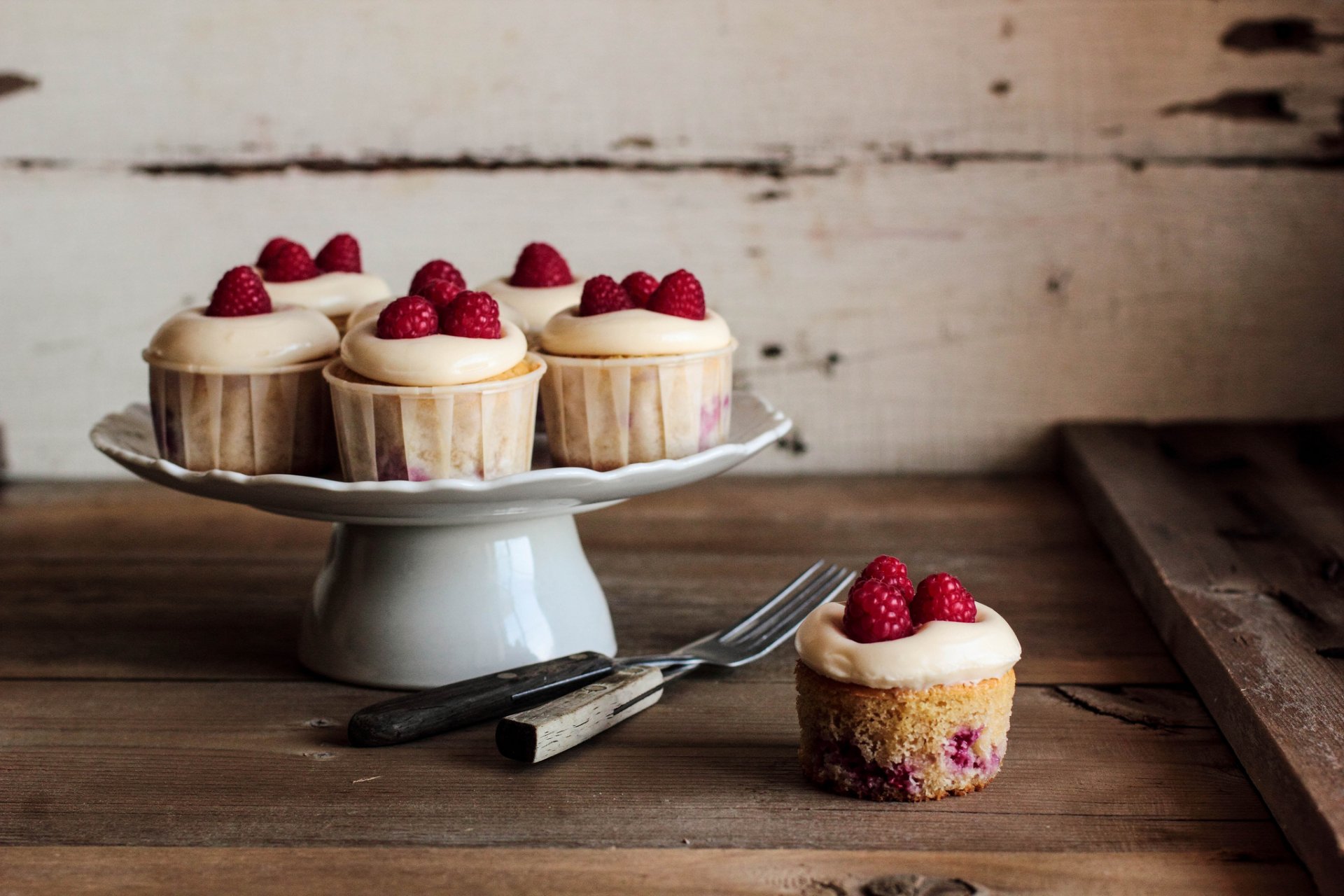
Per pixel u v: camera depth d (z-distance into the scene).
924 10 1.18
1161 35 1.17
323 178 1.21
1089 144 1.19
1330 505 1.06
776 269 1.21
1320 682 0.86
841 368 1.22
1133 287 1.21
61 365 1.24
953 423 1.23
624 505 1.16
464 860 0.80
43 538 1.10
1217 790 0.84
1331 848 0.77
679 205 1.21
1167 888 0.79
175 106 1.21
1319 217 1.19
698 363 0.92
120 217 1.22
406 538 0.91
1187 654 0.92
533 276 1.00
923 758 0.82
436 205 1.21
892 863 0.80
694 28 1.19
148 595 1.02
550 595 0.92
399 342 0.88
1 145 1.21
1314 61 1.17
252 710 0.90
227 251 1.22
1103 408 1.22
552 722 0.85
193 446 0.92
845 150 1.20
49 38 1.20
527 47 1.19
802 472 1.24
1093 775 0.84
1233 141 1.18
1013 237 1.20
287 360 0.91
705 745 0.86
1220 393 1.22
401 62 1.20
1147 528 1.02
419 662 0.91
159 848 0.81
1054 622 0.97
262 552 1.08
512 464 0.89
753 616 0.96
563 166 1.21
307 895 0.78
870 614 0.82
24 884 0.79
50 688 0.92
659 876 0.79
